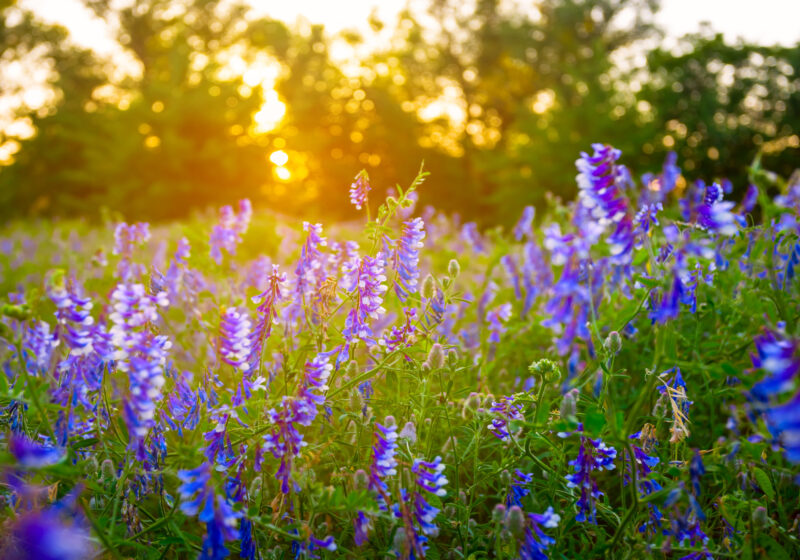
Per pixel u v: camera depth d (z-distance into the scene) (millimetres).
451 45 54812
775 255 2184
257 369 2076
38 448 1365
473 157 47281
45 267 7852
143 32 51688
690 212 1565
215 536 1459
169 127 36906
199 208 36500
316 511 1648
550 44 52906
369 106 50281
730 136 35906
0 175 42156
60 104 45438
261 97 39719
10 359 2164
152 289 1939
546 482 2094
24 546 1426
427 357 2199
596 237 1446
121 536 1775
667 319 1584
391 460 1726
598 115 31297
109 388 2209
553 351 3004
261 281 3664
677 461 1978
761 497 1985
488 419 2049
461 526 1963
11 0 48594
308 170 47094
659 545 1711
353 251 2529
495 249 4922
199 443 1568
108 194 36188
